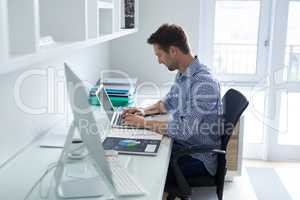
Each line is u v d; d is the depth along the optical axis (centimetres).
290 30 351
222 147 225
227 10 356
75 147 176
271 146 377
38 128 206
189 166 224
